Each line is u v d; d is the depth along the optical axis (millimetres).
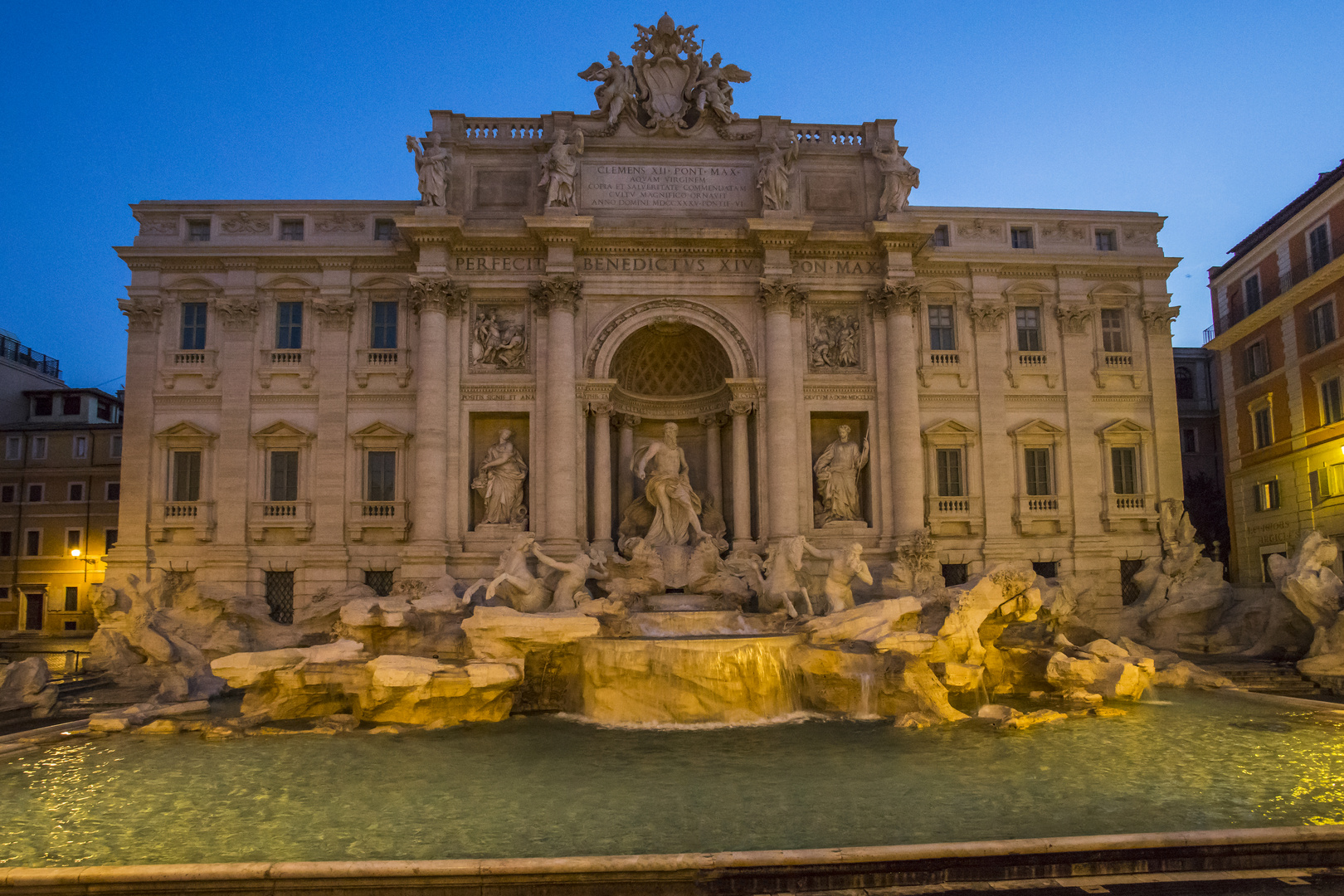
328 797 17250
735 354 38531
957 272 40969
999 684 29672
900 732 23000
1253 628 35219
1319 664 29516
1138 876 12812
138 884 12375
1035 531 39781
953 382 40312
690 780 18328
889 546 37656
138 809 16562
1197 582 38250
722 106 39625
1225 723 23703
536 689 27156
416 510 36250
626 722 24953
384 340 39500
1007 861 12805
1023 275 41312
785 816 15609
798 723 24469
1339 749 20484
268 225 39938
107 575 37312
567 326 37500
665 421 41969
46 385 65250
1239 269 50781
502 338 38500
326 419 38344
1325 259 42625
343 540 37781
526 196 39344
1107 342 41656
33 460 58875
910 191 40312
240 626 35719
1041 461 40500
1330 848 13188
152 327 39000
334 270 39344
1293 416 45438
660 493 36719
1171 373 41344
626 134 39750
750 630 29891
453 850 13945
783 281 38062
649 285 38625
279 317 39500
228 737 23016
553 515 36344
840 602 30891
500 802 16766
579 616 27547
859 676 25578
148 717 25281
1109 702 26812
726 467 40531
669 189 39625
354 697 25453
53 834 15078
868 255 39719
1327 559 32781
